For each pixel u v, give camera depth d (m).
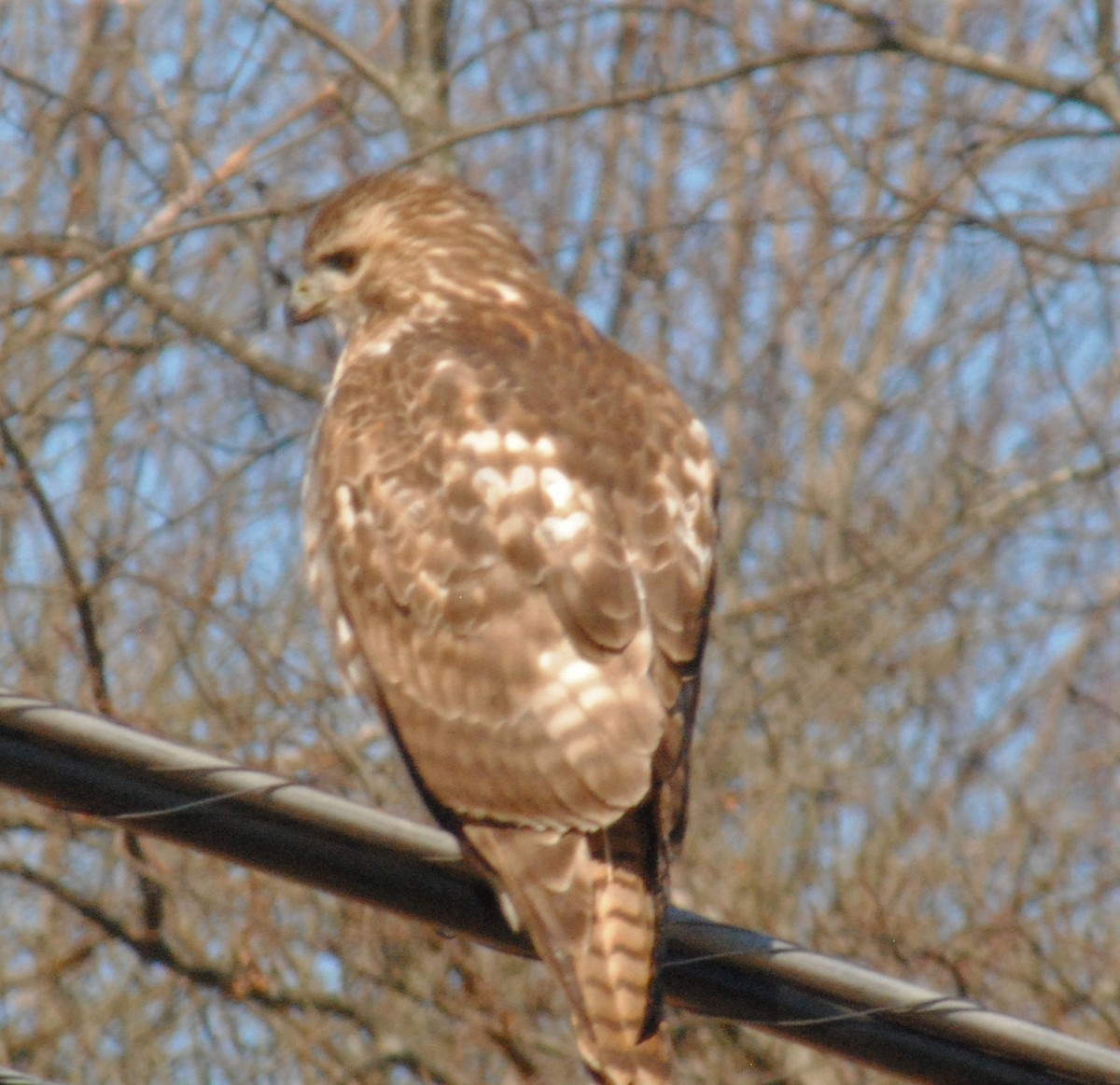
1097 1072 6.61
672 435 7.46
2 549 13.83
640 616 6.78
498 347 7.94
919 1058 6.66
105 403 14.58
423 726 6.84
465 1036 14.05
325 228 9.05
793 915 15.38
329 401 7.78
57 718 6.33
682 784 6.61
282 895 13.95
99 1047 14.31
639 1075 6.16
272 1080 14.20
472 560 6.98
